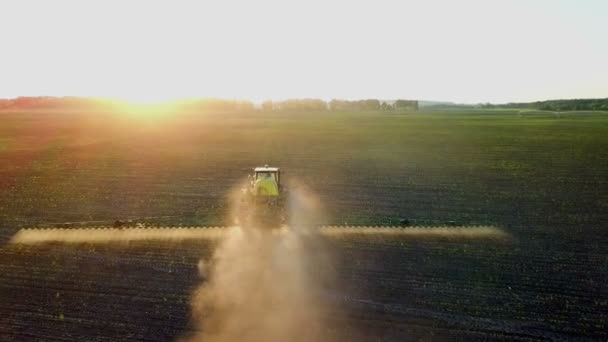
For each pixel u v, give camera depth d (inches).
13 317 478.6
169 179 1145.4
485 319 470.6
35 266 601.3
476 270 586.2
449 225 764.0
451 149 1678.2
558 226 761.0
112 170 1269.7
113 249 656.4
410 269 587.5
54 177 1167.6
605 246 668.7
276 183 813.2
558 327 455.8
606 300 507.5
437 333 445.7
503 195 972.6
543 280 557.9
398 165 1346.0
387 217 807.1
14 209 866.1
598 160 1389.0
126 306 498.3
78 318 475.8
